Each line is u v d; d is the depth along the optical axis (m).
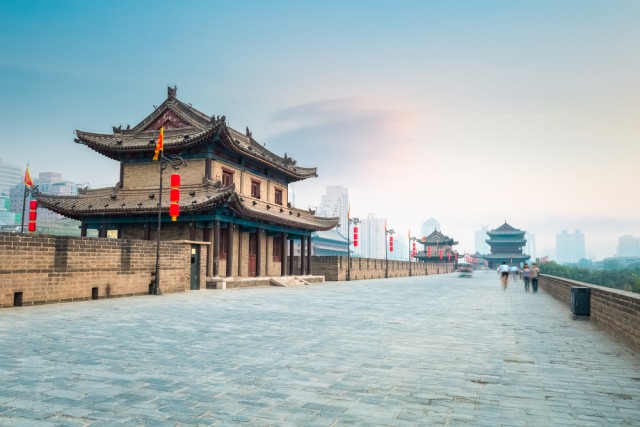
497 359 9.09
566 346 10.65
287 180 49.00
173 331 12.18
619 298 11.91
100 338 10.94
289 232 46.12
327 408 5.94
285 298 24.80
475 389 6.92
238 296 25.66
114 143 37.31
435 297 27.20
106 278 22.67
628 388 7.04
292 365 8.38
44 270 19.42
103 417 5.49
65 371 7.70
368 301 23.45
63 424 5.24
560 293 25.31
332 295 28.00
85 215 35.75
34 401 6.07
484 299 25.86
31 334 11.41
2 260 17.70
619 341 11.38
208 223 34.62
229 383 7.10
